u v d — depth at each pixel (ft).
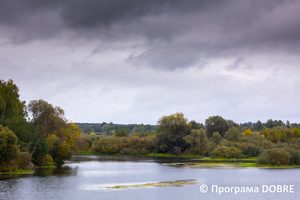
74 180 216.13
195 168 317.83
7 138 236.02
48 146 317.42
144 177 240.73
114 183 205.36
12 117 274.57
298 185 202.49
